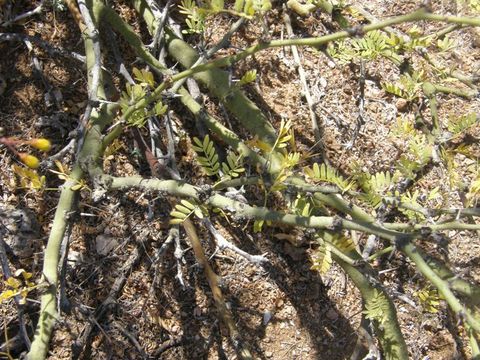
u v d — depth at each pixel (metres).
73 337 0.46
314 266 0.42
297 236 0.52
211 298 0.50
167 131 0.49
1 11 0.50
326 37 0.33
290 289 0.52
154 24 0.52
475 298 0.45
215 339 0.49
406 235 0.34
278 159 0.47
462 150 0.54
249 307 0.50
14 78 0.50
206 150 0.41
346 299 0.53
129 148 0.51
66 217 0.42
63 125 0.50
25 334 0.42
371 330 0.49
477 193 0.49
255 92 0.56
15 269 0.46
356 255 0.48
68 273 0.47
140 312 0.48
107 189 0.42
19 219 0.47
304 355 0.51
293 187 0.38
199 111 0.49
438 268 0.46
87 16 0.44
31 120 0.50
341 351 0.51
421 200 0.56
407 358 0.49
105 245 0.48
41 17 0.52
